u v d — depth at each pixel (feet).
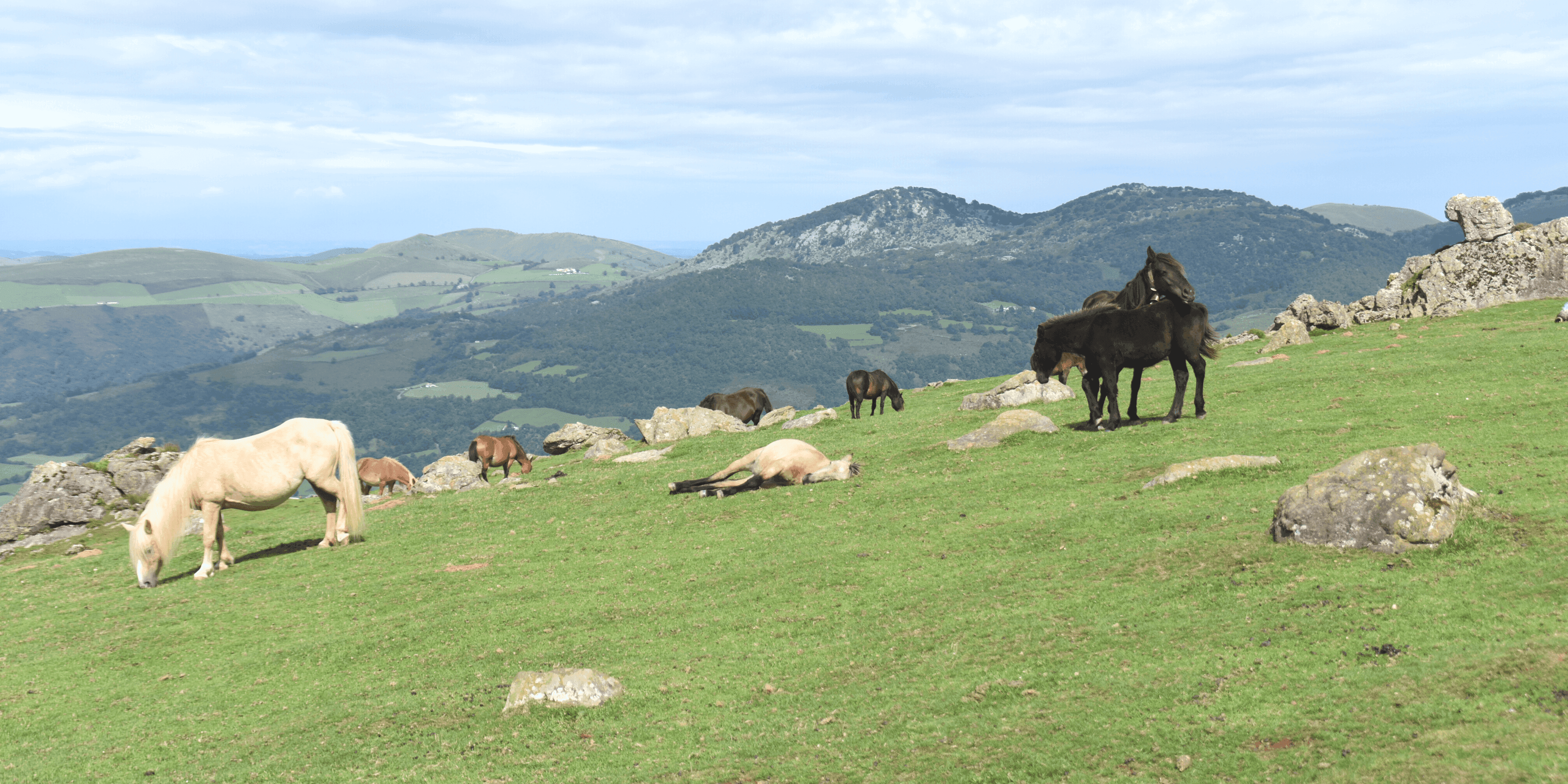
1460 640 26.43
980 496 59.11
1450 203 130.41
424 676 40.01
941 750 26.55
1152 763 23.44
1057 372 106.32
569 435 133.80
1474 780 19.02
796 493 67.36
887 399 128.57
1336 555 35.40
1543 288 121.19
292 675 42.11
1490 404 63.36
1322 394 77.25
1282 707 24.84
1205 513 45.50
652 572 52.16
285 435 65.82
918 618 39.27
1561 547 31.68
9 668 46.55
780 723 30.73
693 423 116.06
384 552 64.80
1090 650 32.09
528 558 59.06
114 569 69.92
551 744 31.45
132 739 36.32
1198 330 69.92
